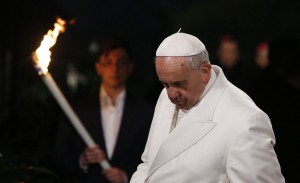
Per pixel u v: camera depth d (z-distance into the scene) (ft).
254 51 106.32
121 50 34.60
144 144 34.32
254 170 22.71
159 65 23.27
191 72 23.25
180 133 24.16
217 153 23.39
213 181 23.44
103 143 34.30
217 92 24.32
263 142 23.02
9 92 42.75
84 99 35.37
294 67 35.50
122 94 34.88
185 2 111.75
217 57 72.13
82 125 32.99
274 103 34.45
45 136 42.04
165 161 24.22
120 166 33.99
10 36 42.52
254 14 107.45
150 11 94.89
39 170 29.45
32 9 43.16
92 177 34.09
